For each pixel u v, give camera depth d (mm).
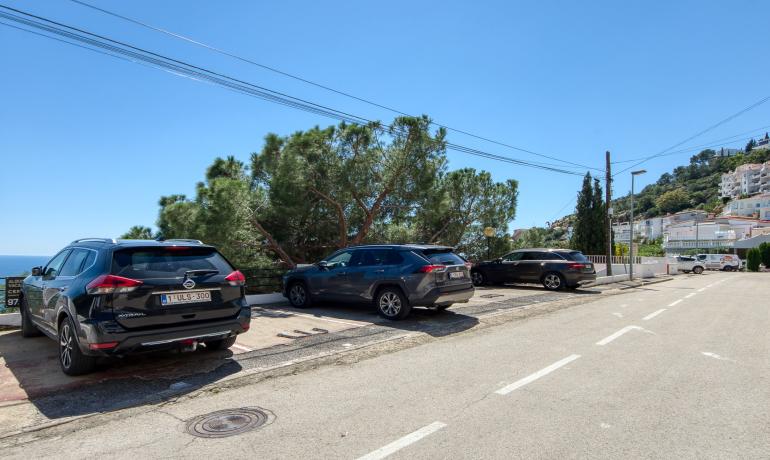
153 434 4031
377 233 16219
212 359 6527
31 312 7246
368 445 3727
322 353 6895
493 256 21281
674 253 66688
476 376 5680
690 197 132500
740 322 9914
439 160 15578
